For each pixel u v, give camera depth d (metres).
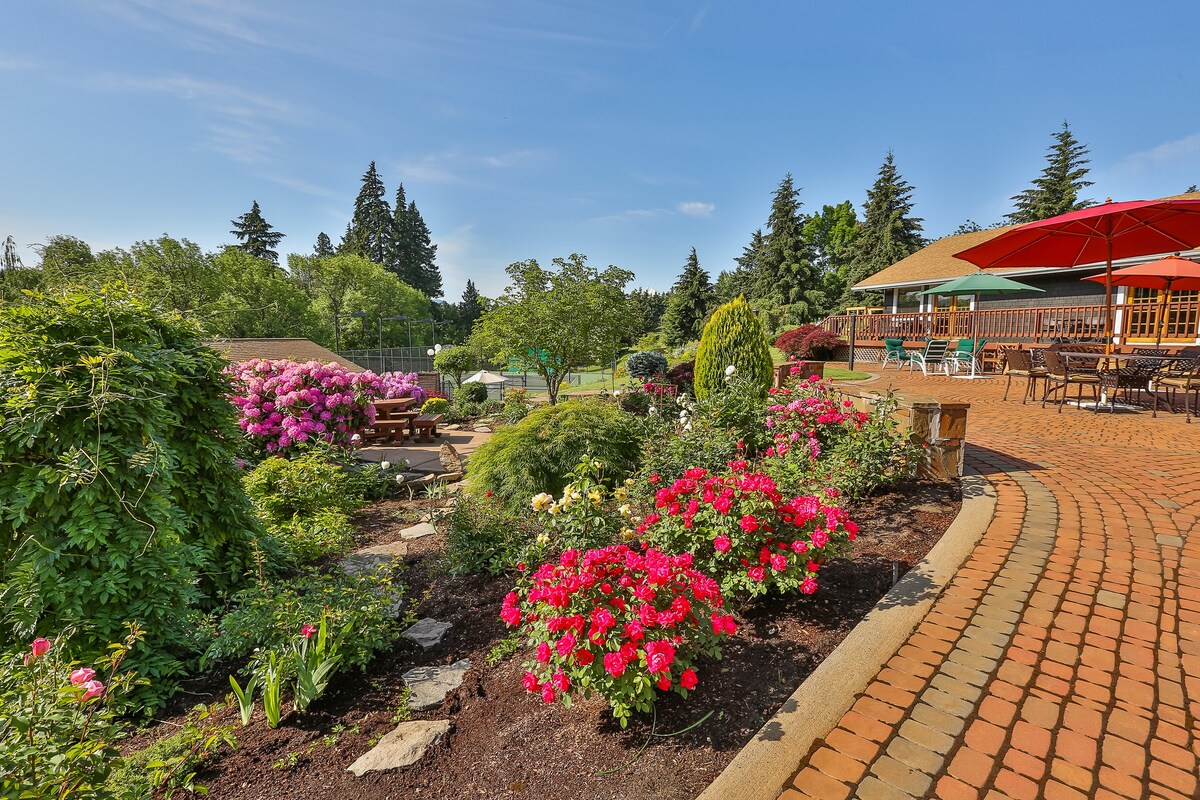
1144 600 2.61
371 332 49.16
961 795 1.58
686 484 2.87
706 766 1.76
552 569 2.22
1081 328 12.61
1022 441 5.68
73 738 1.64
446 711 2.17
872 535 3.47
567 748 1.90
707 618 2.10
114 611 2.38
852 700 2.01
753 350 7.63
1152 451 5.14
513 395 13.85
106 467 2.41
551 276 13.48
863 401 5.25
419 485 6.06
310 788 1.76
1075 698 1.97
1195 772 1.63
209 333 3.32
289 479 4.86
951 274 16.80
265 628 2.48
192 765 1.87
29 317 2.43
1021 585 2.77
